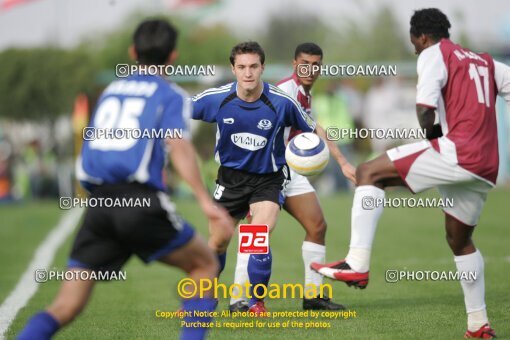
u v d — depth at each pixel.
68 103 80.12
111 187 17.77
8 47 80.88
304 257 27.39
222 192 26.91
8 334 24.50
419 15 22.39
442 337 22.77
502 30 91.81
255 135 26.06
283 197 26.92
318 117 75.31
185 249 18.03
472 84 21.25
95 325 25.61
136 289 33.38
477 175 21.02
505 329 23.80
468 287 22.56
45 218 64.19
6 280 36.69
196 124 79.00
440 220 58.56
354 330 24.00
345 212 63.88
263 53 25.38
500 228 51.94
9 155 81.62
